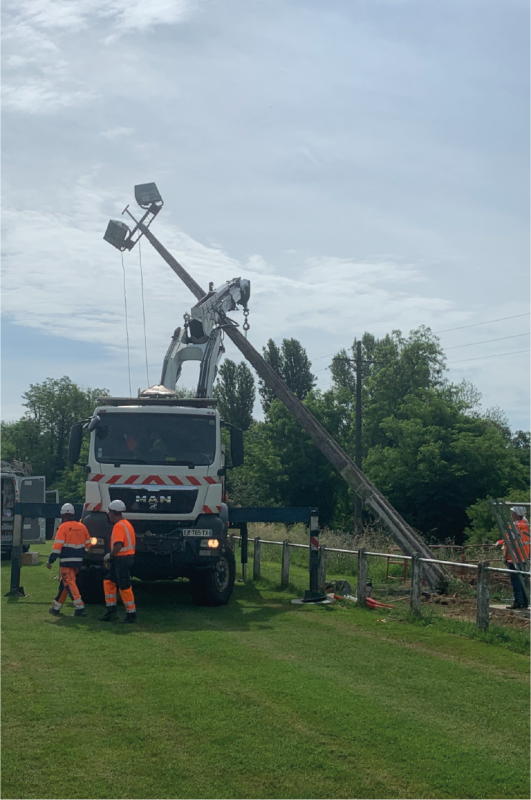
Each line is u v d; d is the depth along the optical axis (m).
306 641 9.66
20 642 9.36
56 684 7.31
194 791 4.92
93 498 12.82
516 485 41.16
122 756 5.47
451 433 42.84
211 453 13.10
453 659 8.77
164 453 12.95
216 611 12.35
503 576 16.75
